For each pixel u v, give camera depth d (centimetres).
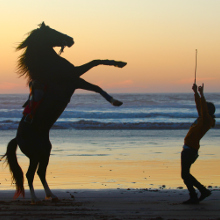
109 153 1952
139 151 2027
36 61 888
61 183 1243
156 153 1950
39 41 897
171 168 1523
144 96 9844
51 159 1752
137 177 1345
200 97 881
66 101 872
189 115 4756
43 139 893
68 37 915
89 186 1193
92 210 806
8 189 1145
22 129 891
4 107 6588
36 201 891
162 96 9900
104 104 7244
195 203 874
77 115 4644
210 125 881
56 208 829
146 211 793
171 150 2067
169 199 949
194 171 1453
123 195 1012
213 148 2130
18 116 4638
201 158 1773
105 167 1547
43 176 933
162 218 716
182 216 743
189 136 885
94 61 876
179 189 1113
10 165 922
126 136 2828
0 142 2450
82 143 2391
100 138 2686
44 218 721
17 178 920
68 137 2756
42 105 870
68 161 1695
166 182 1259
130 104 7519
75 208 829
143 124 3694
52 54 894
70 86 865
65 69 867
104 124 3697
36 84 880
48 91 872
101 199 954
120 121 4181
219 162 1661
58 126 3544
